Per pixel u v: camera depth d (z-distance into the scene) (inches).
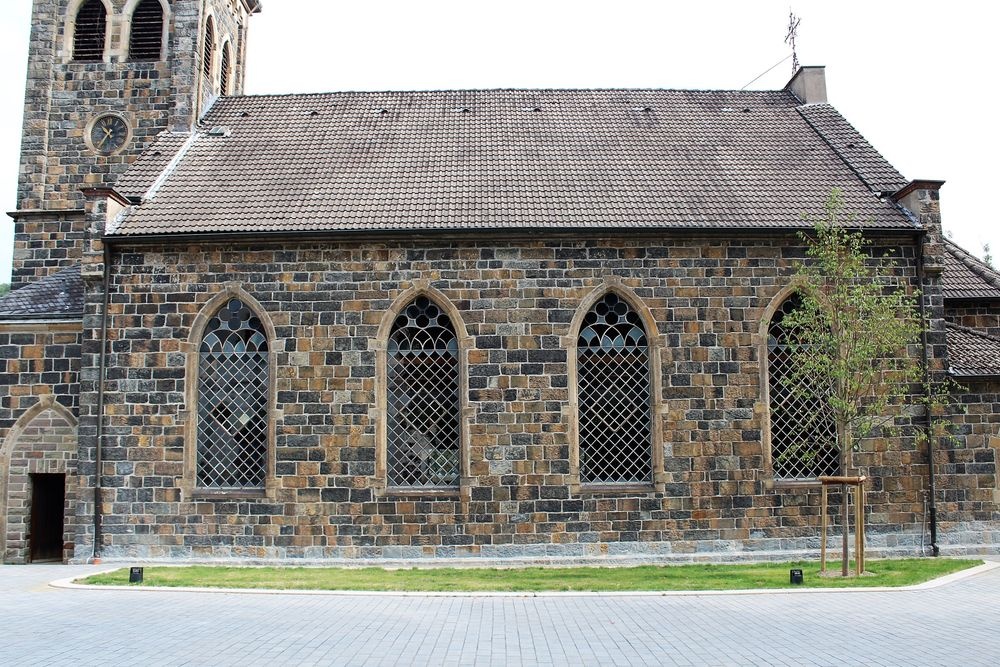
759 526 939.3
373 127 1186.6
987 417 974.4
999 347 1027.9
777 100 1291.8
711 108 1256.8
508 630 582.2
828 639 552.4
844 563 812.6
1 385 1024.9
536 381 946.1
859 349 828.0
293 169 1079.6
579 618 627.2
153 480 933.8
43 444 1019.9
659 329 960.9
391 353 962.1
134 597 710.5
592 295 960.9
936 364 973.8
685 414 949.2
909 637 557.9
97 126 1218.0
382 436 938.1
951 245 1222.3
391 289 959.6
